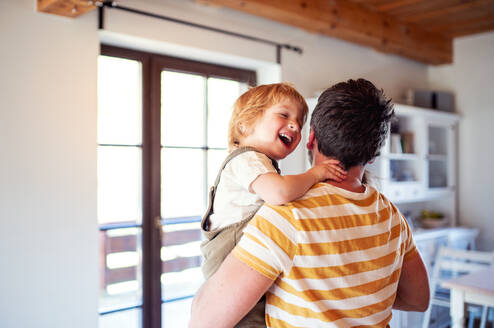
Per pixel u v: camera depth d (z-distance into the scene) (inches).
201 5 104.0
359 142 31.8
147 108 103.9
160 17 95.8
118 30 90.4
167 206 107.6
